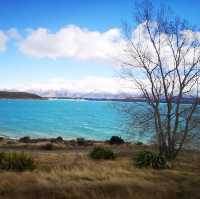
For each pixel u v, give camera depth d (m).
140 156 18.03
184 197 10.25
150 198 9.66
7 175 12.56
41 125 84.25
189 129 20.08
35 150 30.92
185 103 19.94
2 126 79.19
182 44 19.78
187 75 19.70
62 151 30.36
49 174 13.23
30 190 9.83
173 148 20.30
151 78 20.20
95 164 17.77
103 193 9.84
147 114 20.38
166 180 13.18
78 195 9.55
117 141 39.12
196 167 18.11
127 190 10.22
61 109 193.25
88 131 69.31
